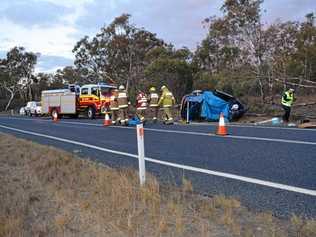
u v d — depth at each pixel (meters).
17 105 80.38
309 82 29.12
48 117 38.12
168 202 5.76
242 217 5.18
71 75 66.06
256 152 9.52
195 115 23.53
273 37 30.38
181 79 37.19
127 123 20.36
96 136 15.09
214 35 32.09
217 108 22.75
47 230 4.99
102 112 31.42
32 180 7.54
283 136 12.20
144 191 6.05
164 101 20.45
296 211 5.30
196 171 7.88
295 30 30.86
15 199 6.24
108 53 50.00
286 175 7.16
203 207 5.49
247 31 30.41
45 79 81.31
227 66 33.56
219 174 7.52
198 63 39.91
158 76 36.78
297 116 20.62
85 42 52.41
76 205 5.88
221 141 11.77
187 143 11.78
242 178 7.13
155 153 10.27
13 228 4.95
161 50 45.50
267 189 6.37
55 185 7.00
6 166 9.18
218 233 4.65
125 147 11.68
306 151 9.26
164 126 18.45
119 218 5.18
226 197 6.01
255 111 24.06
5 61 79.06
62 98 34.44
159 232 4.70
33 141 14.10
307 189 6.24
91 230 4.94
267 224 4.87
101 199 6.01
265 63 30.25
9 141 13.76
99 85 32.34
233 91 30.12
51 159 9.20
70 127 20.72
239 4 30.39
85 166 8.45
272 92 28.95
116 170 7.93
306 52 30.56
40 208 5.89
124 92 20.39
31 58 80.00
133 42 49.03
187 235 4.62
